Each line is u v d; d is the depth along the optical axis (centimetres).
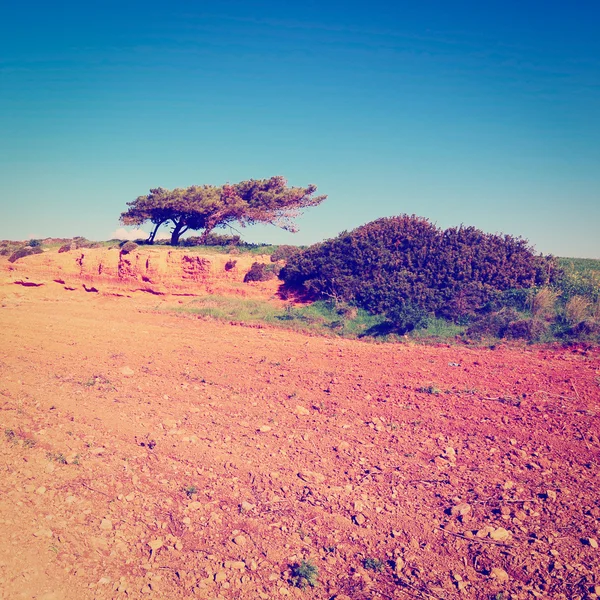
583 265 2538
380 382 1212
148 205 4006
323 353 1596
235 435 862
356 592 485
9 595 455
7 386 1141
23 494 628
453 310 1995
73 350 1584
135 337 1859
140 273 3098
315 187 4006
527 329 1747
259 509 629
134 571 513
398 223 2528
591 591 476
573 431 858
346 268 2470
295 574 511
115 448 796
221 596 480
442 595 479
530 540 558
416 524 594
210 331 2058
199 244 4169
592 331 1675
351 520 604
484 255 2191
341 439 845
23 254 3709
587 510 612
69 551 529
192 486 679
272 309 2491
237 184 4016
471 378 1234
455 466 738
